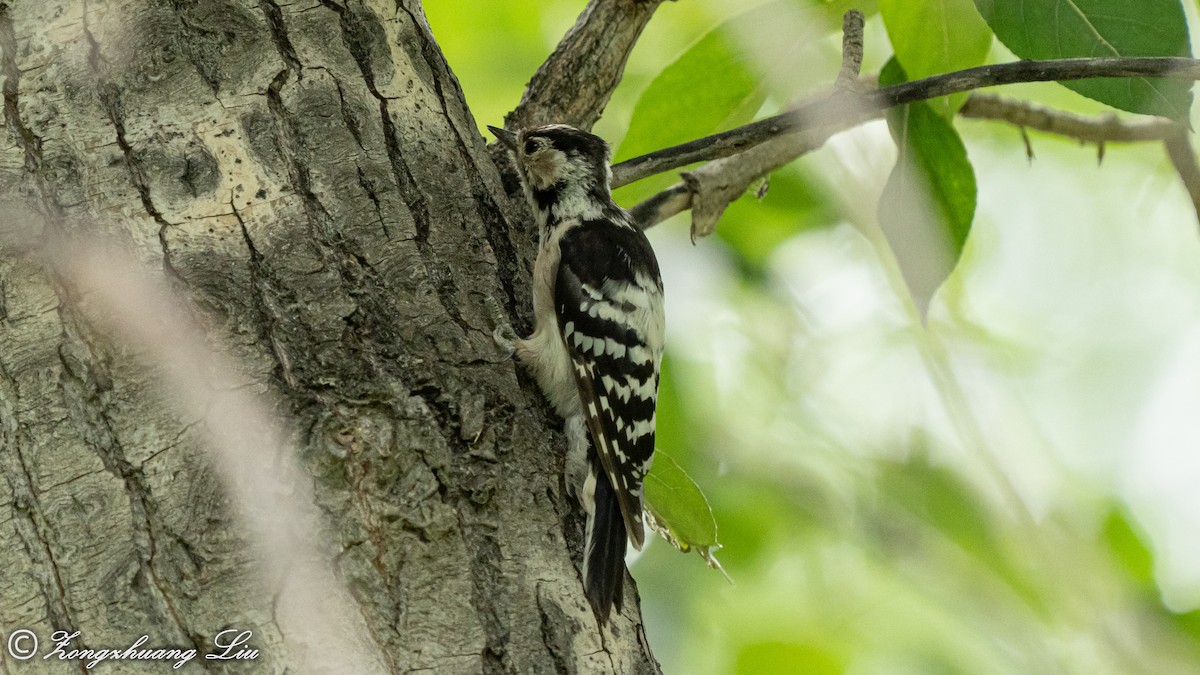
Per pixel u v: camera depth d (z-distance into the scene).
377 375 5.37
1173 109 6.55
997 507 12.08
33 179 5.41
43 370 5.05
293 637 4.71
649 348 7.65
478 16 11.50
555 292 7.62
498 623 5.04
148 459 4.94
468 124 6.83
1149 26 6.62
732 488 11.73
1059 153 14.05
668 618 11.33
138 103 5.65
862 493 12.13
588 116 7.77
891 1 7.86
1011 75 6.70
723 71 8.49
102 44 5.72
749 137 7.19
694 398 11.51
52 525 4.84
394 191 5.99
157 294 5.25
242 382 5.15
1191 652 11.36
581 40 7.73
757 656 11.26
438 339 5.69
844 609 11.66
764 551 11.64
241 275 5.42
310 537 4.90
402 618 4.89
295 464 5.02
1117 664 11.34
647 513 7.56
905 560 11.88
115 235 5.35
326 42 6.16
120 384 5.06
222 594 4.74
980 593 11.77
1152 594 11.70
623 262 7.78
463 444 5.44
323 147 5.89
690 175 8.35
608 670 5.22
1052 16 6.75
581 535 5.71
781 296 12.62
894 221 8.14
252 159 5.70
